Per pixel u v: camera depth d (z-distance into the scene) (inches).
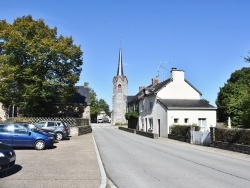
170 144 1113.4
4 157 427.2
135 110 2335.1
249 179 451.5
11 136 775.1
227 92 2261.3
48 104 1844.2
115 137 1450.5
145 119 1959.9
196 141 1131.9
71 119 1534.2
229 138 923.4
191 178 453.4
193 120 1526.8
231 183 420.5
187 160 663.1
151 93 1764.3
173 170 524.7
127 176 466.3
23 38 1521.9
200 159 687.7
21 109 1704.0
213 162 640.4
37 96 1563.7
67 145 940.0
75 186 382.3
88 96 2241.6
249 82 1175.0
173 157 712.4
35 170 490.3
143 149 889.5
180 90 1695.4
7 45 1509.6
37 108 1706.4
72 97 1829.5
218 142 973.2
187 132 1217.4
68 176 446.0
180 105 1544.0
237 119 1175.0
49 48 1573.6
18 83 1568.7
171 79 1694.1
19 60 1552.7
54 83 1603.1
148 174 483.5
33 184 388.8
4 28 1612.9
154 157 703.7
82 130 1577.3
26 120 1508.4
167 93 1681.8
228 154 805.2
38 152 739.4
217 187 393.1
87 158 643.5
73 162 584.1
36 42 1567.4
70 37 1702.8
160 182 422.0
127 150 850.8
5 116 1800.0
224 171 523.8
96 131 2102.6
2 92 1557.6
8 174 454.6
